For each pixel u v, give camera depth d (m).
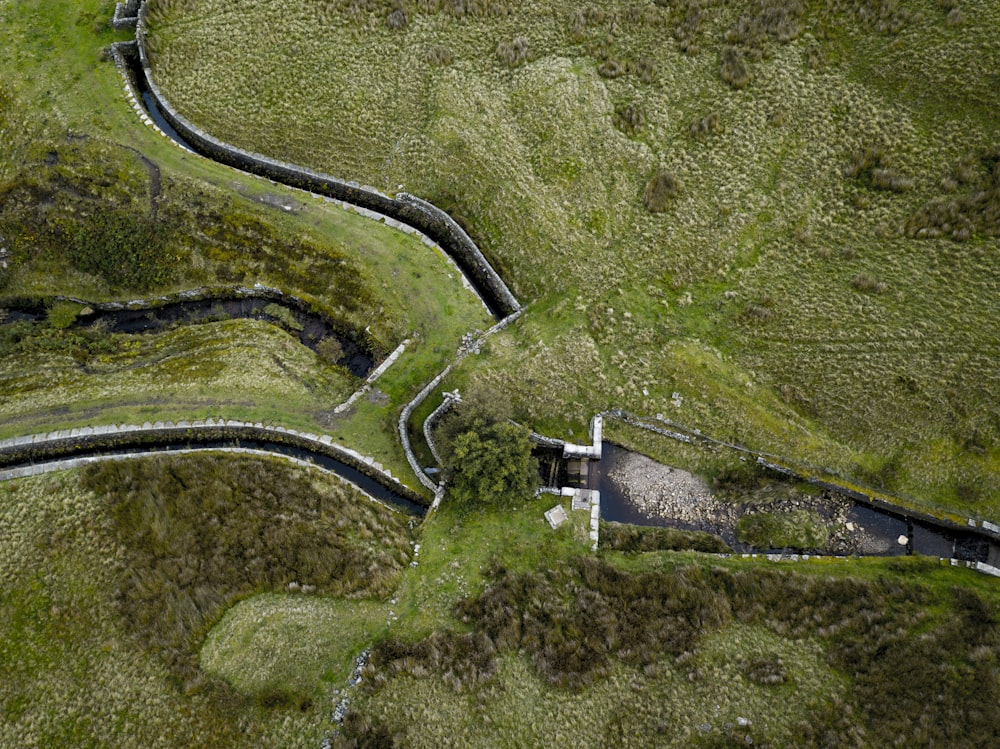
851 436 32.78
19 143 41.53
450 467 31.56
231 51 43.62
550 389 34.56
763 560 31.25
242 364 35.97
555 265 37.47
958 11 37.84
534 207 38.62
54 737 27.73
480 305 37.16
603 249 37.66
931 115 37.25
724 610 29.53
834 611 29.28
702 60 41.31
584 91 41.03
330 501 32.28
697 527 32.47
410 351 35.78
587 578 30.45
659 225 37.81
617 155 39.50
